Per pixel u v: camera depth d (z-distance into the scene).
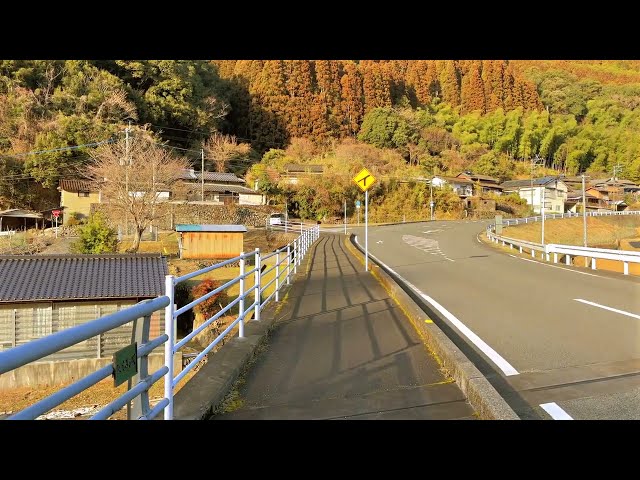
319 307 7.80
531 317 6.83
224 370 4.02
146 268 16.03
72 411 9.66
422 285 10.60
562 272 13.09
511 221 44.69
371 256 19.42
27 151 41.53
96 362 12.40
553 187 69.06
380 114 81.38
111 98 45.81
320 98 78.44
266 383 4.02
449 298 8.67
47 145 40.72
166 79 56.12
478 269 14.27
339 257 18.59
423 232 38.09
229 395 3.70
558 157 93.12
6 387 11.74
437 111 100.94
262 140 71.94
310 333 5.93
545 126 94.31
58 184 40.81
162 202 30.78
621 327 6.14
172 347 3.01
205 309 14.59
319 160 68.06
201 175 46.94
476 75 102.62
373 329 6.11
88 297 14.05
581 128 96.12
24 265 15.19
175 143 57.97
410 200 61.66
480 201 65.31
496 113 94.88
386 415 3.31
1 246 27.42
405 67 107.44
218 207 39.59
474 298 8.66
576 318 6.73
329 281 11.30
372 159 69.81
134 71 53.31
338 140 77.06
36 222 39.44
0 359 1.36
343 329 6.13
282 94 74.94
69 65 47.66
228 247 26.92
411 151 78.81
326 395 3.73
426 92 101.50
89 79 47.81
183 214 37.81
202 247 26.59
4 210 39.56
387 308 7.62
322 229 44.84
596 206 70.44
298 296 9.02
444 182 67.31
